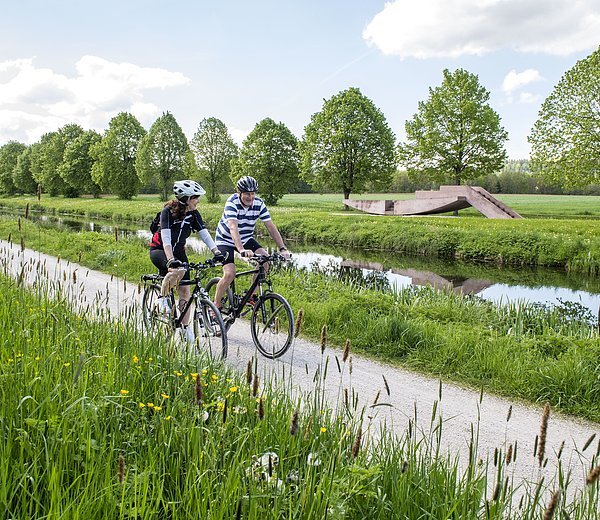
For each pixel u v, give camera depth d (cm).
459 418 500
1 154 10800
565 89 3466
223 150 7125
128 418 311
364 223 2989
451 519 239
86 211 5188
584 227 2556
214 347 669
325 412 334
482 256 2255
